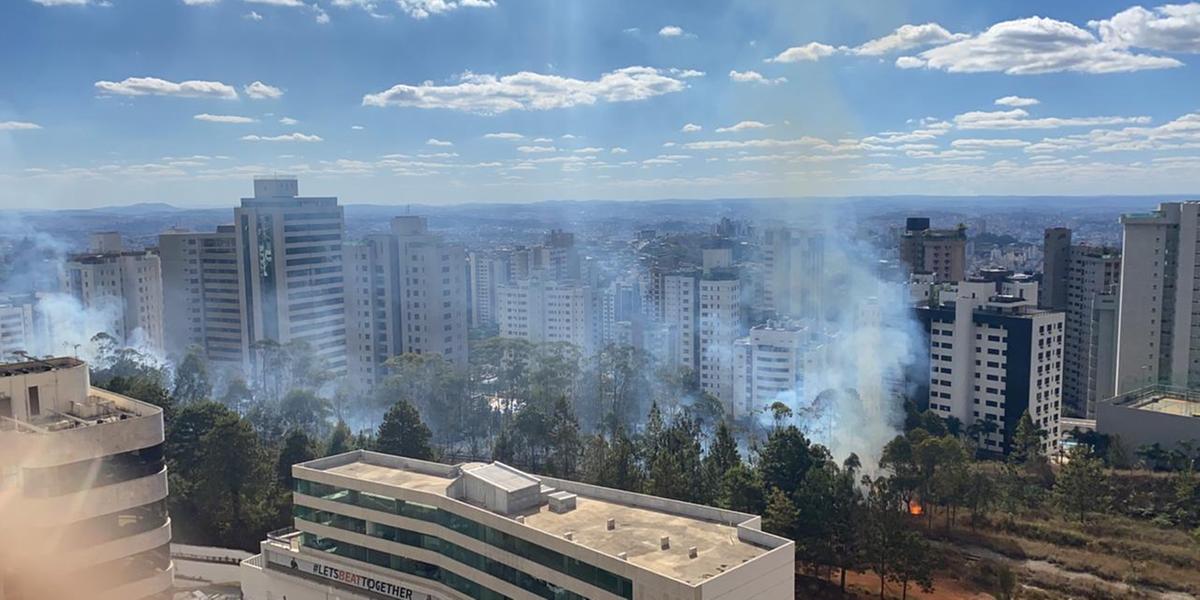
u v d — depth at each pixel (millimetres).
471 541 79938
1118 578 99000
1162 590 95500
